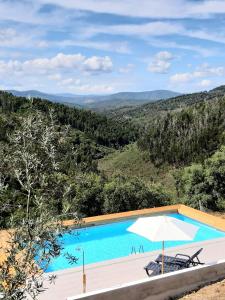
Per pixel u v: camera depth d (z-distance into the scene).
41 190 4.54
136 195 20.56
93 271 10.12
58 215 4.42
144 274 9.99
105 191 19.64
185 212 17.19
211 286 8.50
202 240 14.20
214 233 15.27
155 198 21.50
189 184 24.38
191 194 24.38
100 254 13.19
